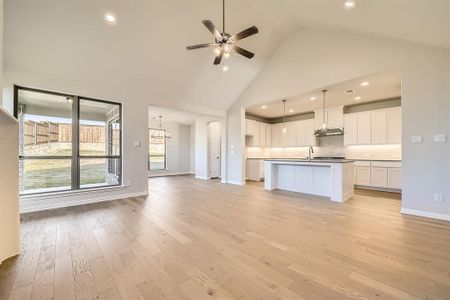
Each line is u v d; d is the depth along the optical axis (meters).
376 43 3.53
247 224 2.85
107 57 3.77
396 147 5.61
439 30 2.55
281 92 5.12
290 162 4.91
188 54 4.39
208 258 1.95
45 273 1.71
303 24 4.31
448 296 1.42
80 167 4.07
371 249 2.11
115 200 4.26
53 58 3.42
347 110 6.30
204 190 5.41
